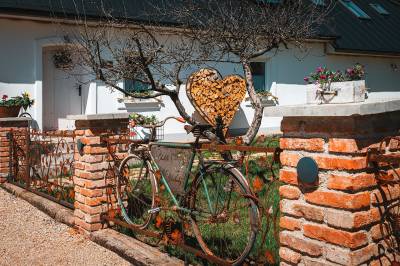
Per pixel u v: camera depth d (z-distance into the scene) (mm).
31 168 7488
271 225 4391
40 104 10773
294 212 2816
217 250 4258
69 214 5781
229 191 3547
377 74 18312
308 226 2729
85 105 11703
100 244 4836
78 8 11000
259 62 14953
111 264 4281
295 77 15484
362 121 2508
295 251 2826
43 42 10758
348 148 2500
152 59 6602
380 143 2605
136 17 11273
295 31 7555
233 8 8023
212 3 8570
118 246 4539
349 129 2498
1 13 9906
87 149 5113
